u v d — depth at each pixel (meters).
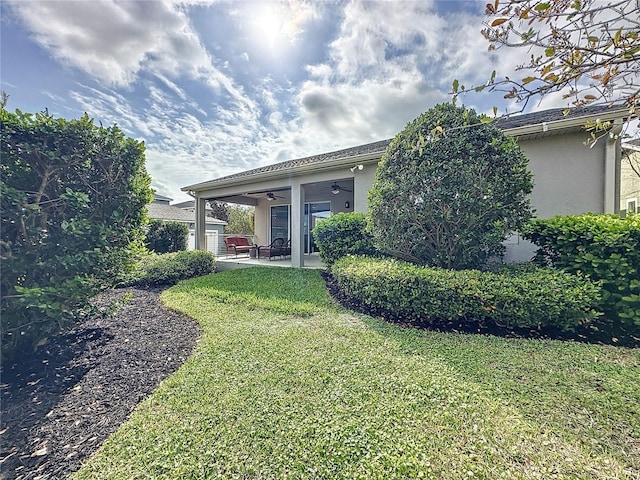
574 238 4.48
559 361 3.10
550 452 1.86
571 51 1.78
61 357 3.34
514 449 1.88
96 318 4.62
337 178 9.04
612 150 5.91
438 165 5.04
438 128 2.94
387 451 1.87
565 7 1.72
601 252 4.22
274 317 4.71
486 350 3.40
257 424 2.14
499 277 4.32
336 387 2.60
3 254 2.81
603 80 1.89
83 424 2.23
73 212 3.39
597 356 3.23
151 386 2.75
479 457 1.82
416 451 1.87
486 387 2.57
